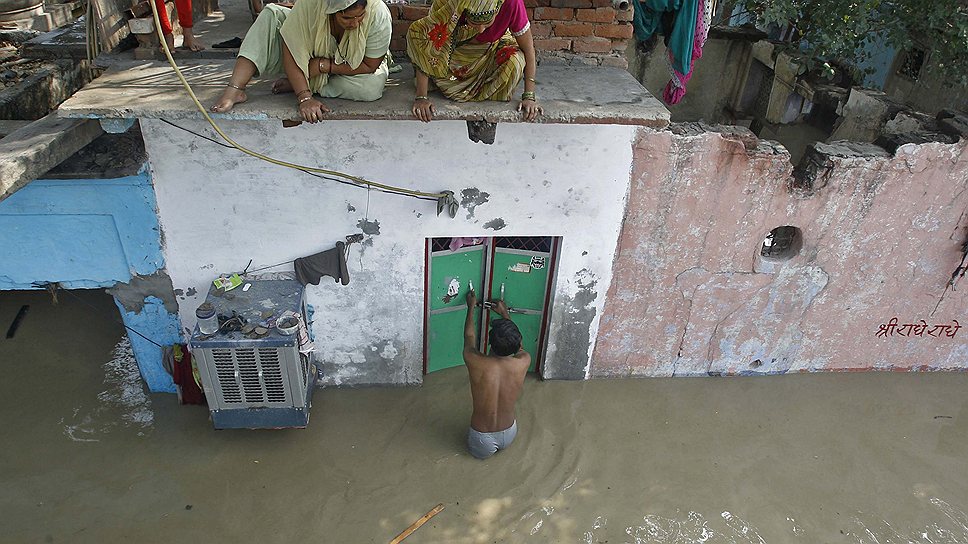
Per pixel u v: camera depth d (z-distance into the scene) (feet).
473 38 12.34
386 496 16.48
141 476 16.52
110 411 18.15
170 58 11.18
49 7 31.94
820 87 25.52
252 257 16.31
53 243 15.23
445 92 12.87
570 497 16.80
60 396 18.51
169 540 15.16
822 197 17.22
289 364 15.19
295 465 17.07
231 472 16.79
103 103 12.07
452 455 17.63
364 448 17.63
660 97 30.27
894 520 16.75
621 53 15.97
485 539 15.69
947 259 18.67
